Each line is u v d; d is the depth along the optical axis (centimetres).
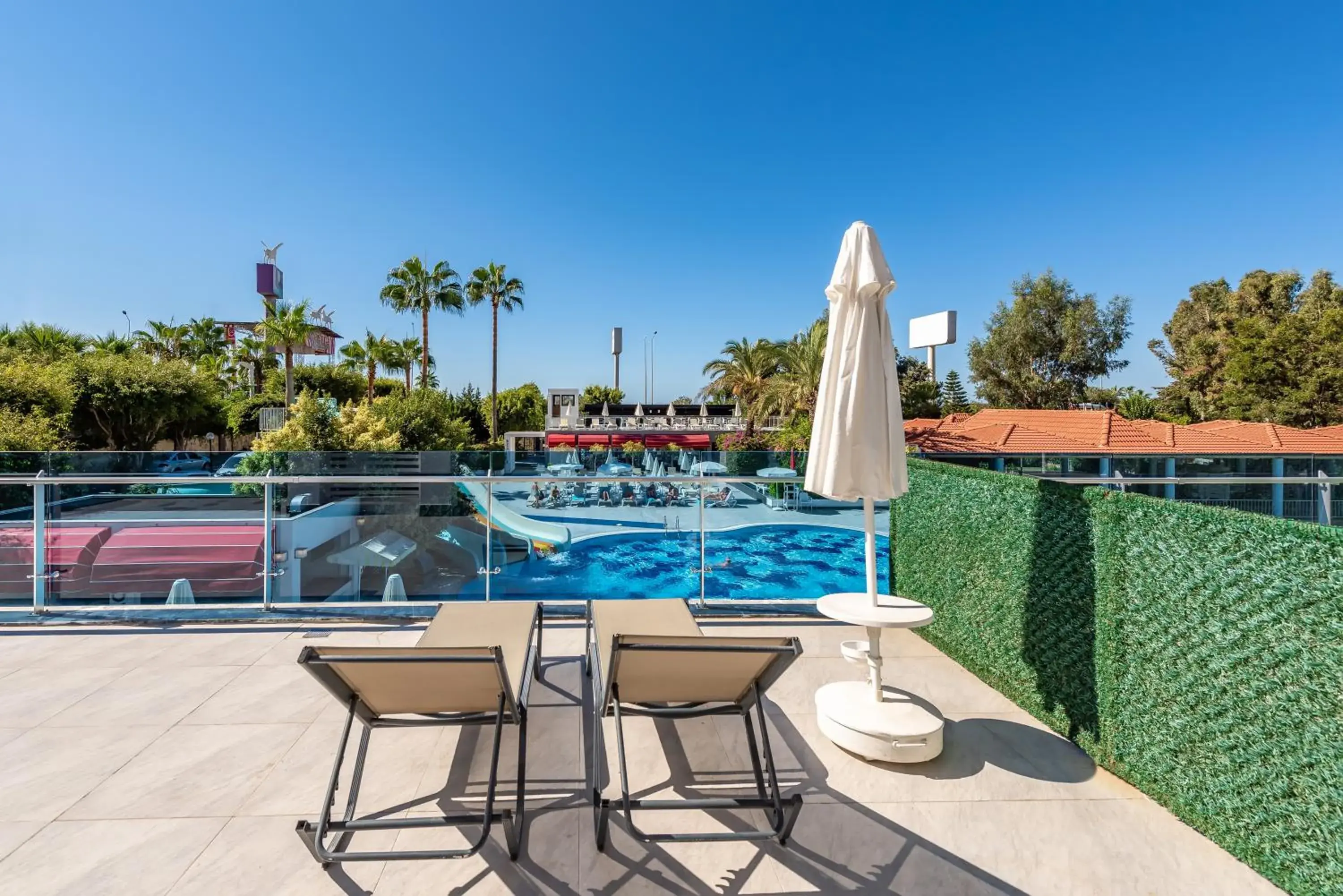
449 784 236
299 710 291
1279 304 3020
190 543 464
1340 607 164
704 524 527
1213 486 455
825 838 209
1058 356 3403
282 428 1850
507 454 1209
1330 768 167
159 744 260
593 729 280
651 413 3991
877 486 262
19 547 427
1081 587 264
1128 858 198
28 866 187
